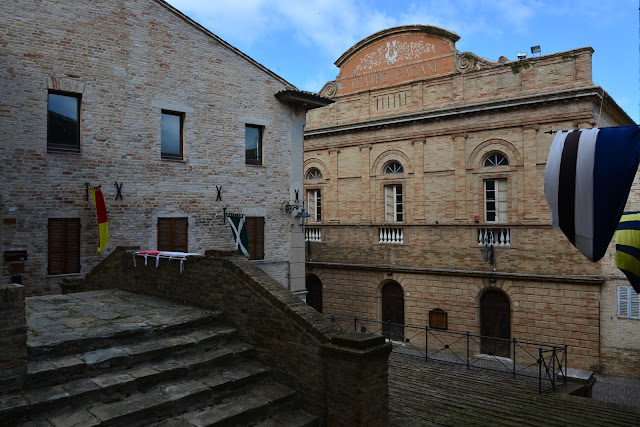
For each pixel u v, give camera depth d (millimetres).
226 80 17453
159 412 6016
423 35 22812
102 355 6672
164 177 15828
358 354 6141
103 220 13766
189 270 9383
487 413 9688
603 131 9305
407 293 22922
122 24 14992
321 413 6723
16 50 13031
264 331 7633
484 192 21047
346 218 25078
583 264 18531
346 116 25281
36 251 13227
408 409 9648
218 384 6703
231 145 17531
